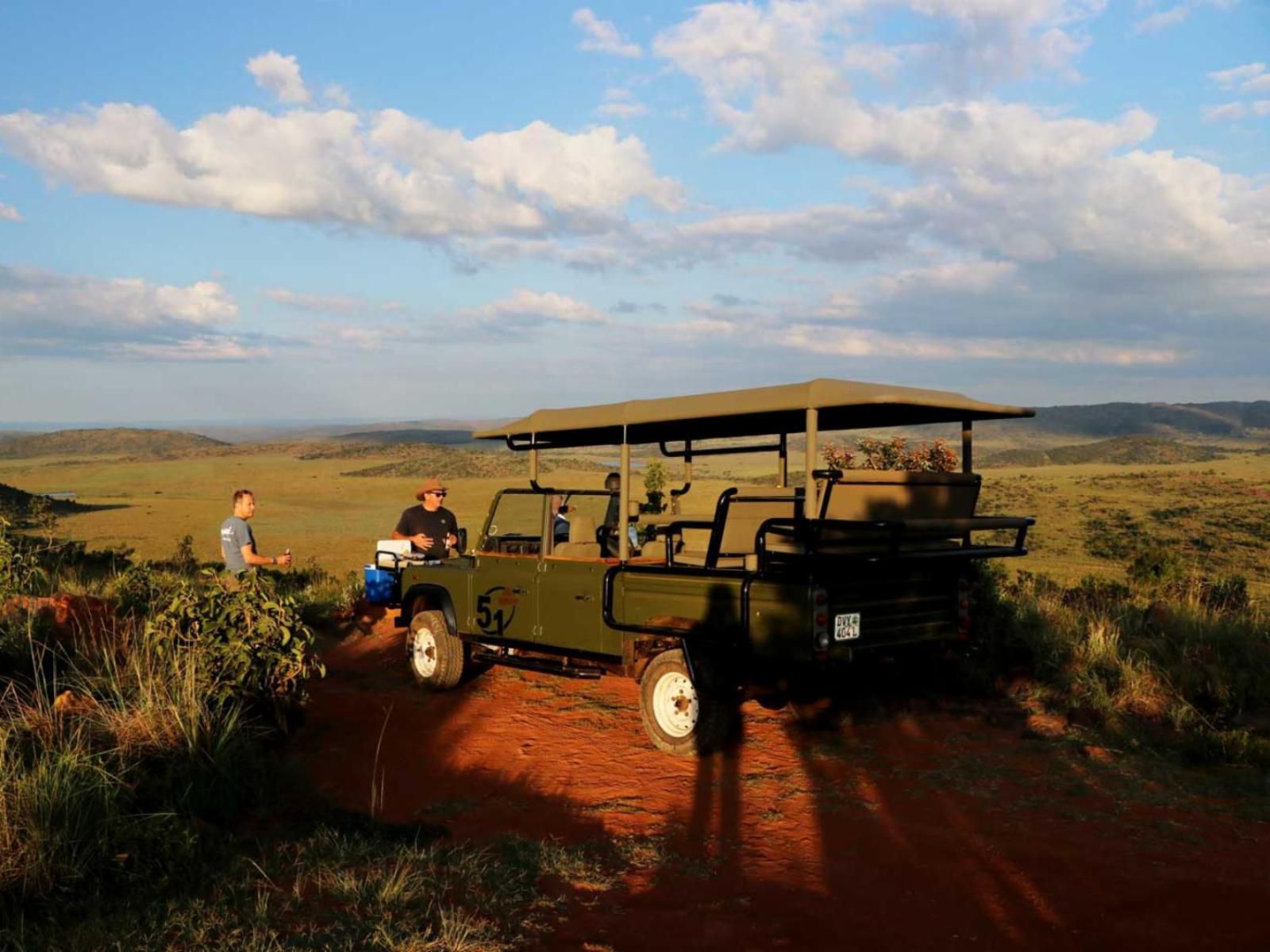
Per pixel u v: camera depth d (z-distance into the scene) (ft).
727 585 21.68
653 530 26.55
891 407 20.93
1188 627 30.53
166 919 13.25
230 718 20.07
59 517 266.77
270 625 22.84
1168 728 23.54
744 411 21.16
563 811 18.70
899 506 21.36
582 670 25.54
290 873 15.03
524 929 13.35
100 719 19.43
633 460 28.53
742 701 23.48
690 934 13.38
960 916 13.92
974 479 23.12
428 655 29.17
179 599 22.86
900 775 20.54
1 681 21.25
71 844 14.60
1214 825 17.54
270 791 18.90
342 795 19.56
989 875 15.38
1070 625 31.45
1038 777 20.27
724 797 19.39
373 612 40.32
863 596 21.09
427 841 16.96
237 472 598.75
